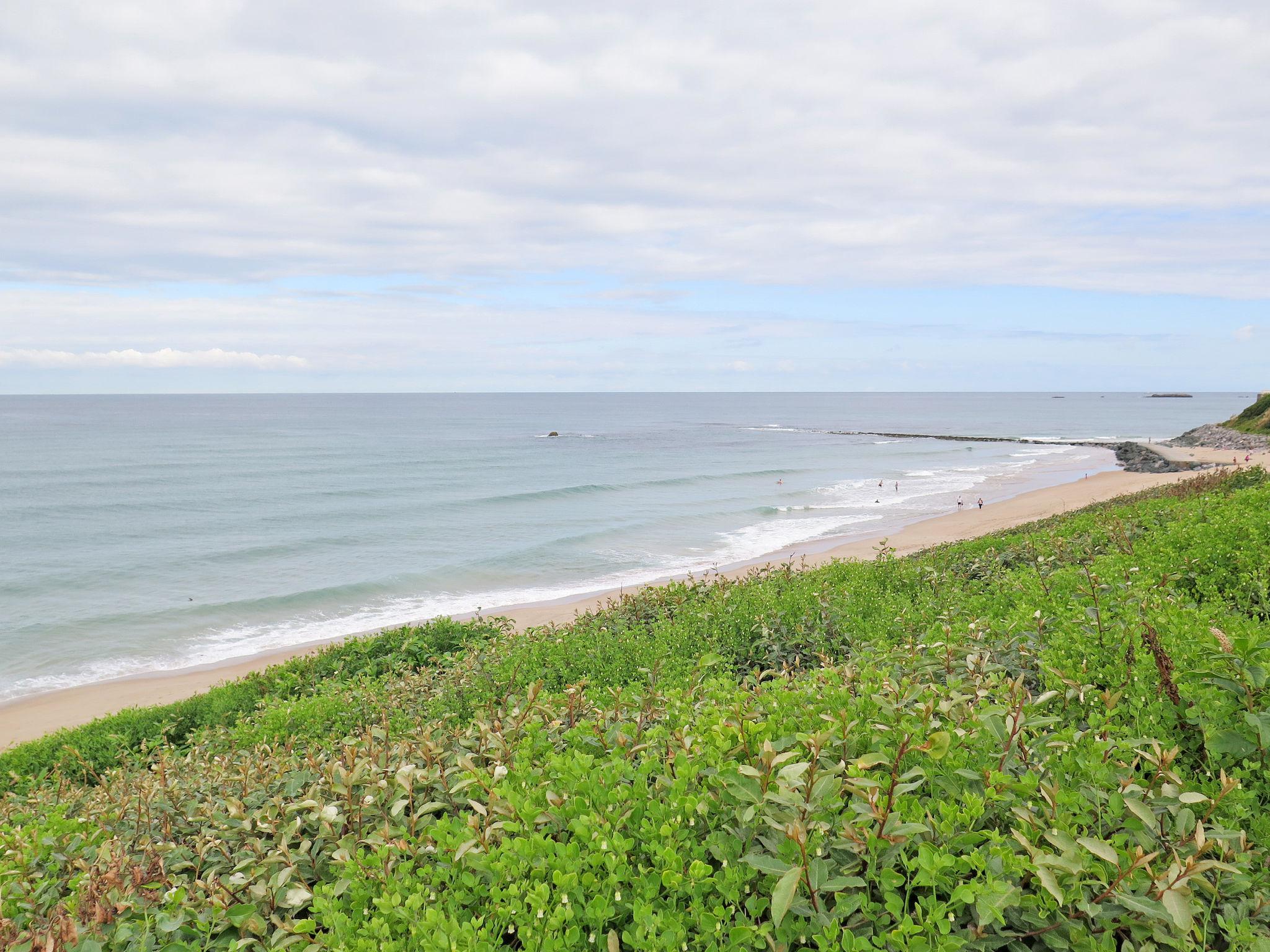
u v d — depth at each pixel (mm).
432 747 4055
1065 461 91500
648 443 134750
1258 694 3258
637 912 2436
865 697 3799
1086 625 4914
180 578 37688
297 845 3797
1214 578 6449
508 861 2781
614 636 10438
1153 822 2484
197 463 93250
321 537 46656
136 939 3170
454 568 38000
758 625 8508
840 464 91812
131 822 5137
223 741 9945
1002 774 2805
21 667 25906
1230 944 2338
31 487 70562
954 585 9594
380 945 2592
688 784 3152
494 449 118812
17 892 3732
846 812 2787
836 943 2248
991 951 2336
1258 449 75875
